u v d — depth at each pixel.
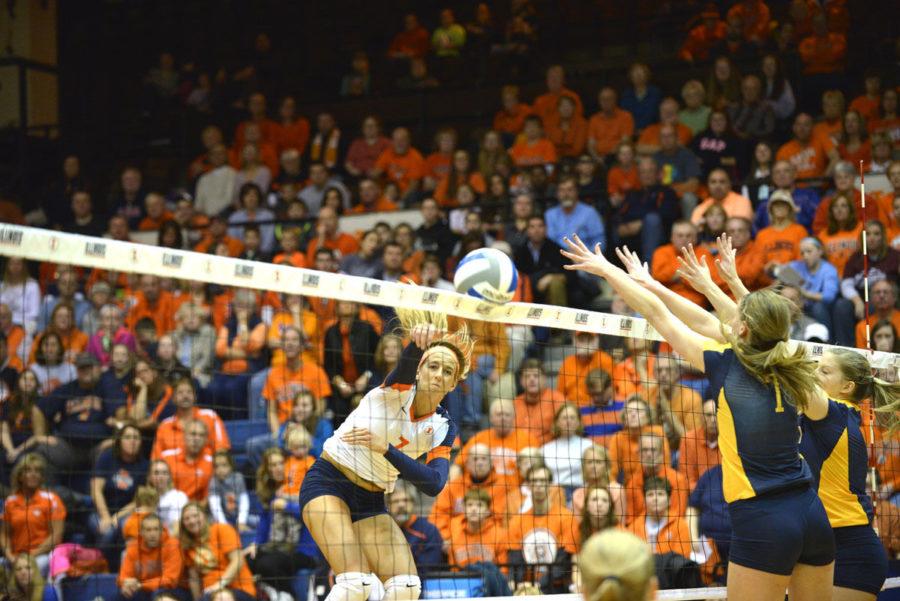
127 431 8.12
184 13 17.78
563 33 15.88
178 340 10.05
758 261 9.89
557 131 13.48
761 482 3.79
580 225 11.12
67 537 7.71
